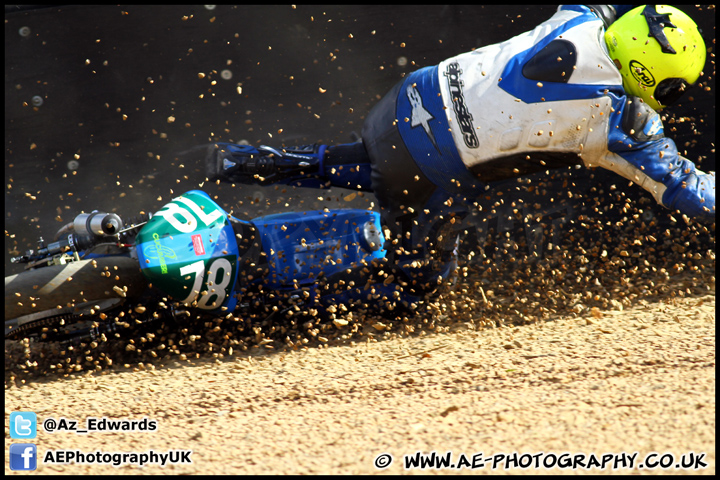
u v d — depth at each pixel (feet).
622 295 54.03
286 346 50.21
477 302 57.26
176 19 85.66
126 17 86.02
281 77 85.20
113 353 50.31
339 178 57.62
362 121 84.07
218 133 84.02
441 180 49.08
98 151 83.15
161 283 43.83
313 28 85.30
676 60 42.78
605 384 31.45
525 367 36.01
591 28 44.04
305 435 28.71
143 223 49.34
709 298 49.01
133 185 81.15
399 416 29.99
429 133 48.21
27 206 79.36
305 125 84.17
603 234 67.82
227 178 57.88
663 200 45.55
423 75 49.80
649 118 44.11
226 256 46.50
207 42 85.51
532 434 26.09
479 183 49.24
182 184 81.61
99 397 38.22
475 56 48.11
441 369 37.68
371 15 85.46
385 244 53.01
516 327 47.98
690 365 33.04
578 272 61.36
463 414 29.25
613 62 44.11
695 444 23.61
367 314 53.83
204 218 46.93
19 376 47.19
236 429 30.48
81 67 85.35
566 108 43.39
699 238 64.80
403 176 50.31
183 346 51.01
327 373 39.99
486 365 37.37
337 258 51.60
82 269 43.32
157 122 84.17
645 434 24.94
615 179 70.33
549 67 43.68
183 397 37.04
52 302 42.24
